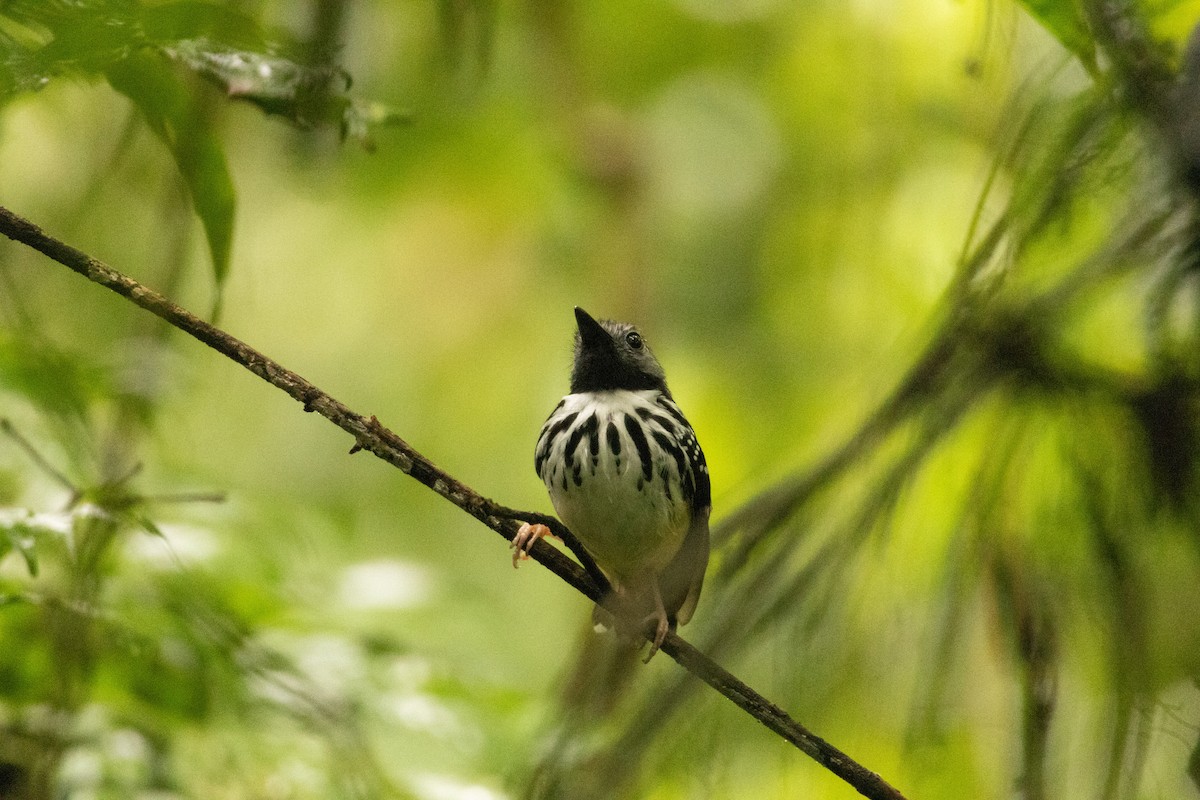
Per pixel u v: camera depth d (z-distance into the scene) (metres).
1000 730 6.57
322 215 15.66
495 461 15.80
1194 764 5.58
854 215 12.45
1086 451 5.85
